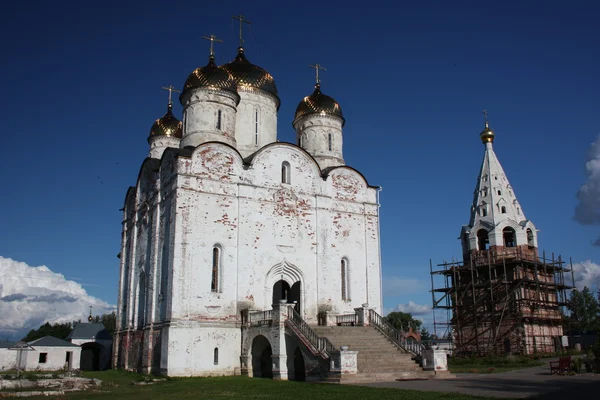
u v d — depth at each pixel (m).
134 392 21.84
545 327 50.88
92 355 58.69
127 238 42.41
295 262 33.91
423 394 18.30
